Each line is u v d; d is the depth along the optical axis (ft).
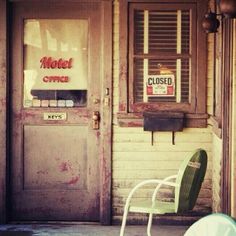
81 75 24.58
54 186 24.67
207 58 24.20
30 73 24.59
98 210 24.67
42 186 24.67
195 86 24.23
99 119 24.45
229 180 21.15
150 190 24.32
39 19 24.49
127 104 24.25
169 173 24.32
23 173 24.67
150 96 24.31
